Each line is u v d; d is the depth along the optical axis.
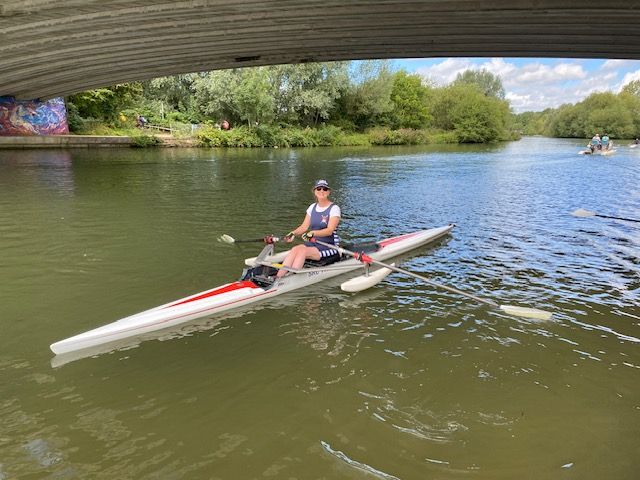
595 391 4.16
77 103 33.34
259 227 9.80
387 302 5.99
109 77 22.83
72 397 3.96
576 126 85.50
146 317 5.17
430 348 4.86
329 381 4.25
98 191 13.84
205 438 3.50
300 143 41.66
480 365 4.55
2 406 3.82
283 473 3.17
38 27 12.50
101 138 30.25
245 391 4.09
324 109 45.91
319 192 6.62
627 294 6.28
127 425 3.63
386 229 9.84
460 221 10.54
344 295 6.19
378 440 3.51
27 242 8.38
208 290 5.85
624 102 81.62
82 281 6.56
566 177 18.92
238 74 38.62
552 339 5.07
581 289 6.45
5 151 26.11
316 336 5.08
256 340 4.98
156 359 4.59
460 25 13.03
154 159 24.38
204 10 11.71
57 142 28.78
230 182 16.34
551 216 11.09
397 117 56.19
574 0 10.09
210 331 5.18
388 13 11.93
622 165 24.33
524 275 6.97
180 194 13.66
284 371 4.40
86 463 3.23
